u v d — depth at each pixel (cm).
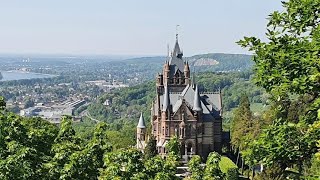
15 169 2991
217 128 13275
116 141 17200
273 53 2356
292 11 2372
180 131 12588
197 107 12788
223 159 11950
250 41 2433
